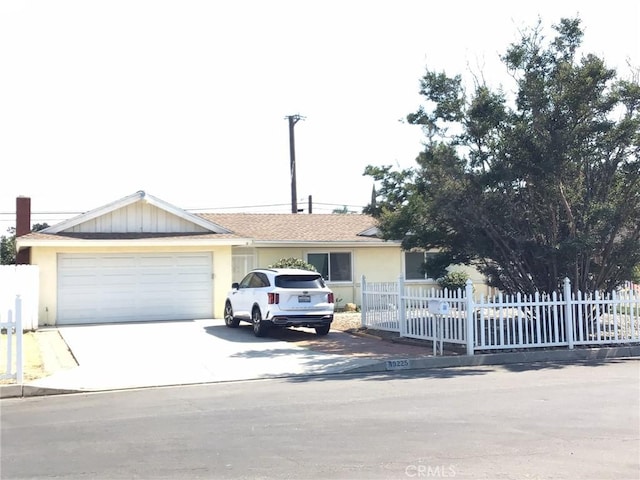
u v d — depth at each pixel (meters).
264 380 12.61
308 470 6.53
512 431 7.98
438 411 9.23
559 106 16.03
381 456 6.97
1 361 14.66
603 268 17.02
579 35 16.77
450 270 29.98
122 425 8.79
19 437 8.20
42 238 21.36
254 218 31.19
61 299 21.89
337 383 11.99
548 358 15.18
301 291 18.00
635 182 16.67
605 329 16.22
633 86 16.31
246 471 6.54
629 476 6.22
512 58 16.72
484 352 15.27
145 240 22.28
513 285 18.12
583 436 7.70
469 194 16.72
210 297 23.55
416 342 17.05
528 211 17.14
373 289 19.58
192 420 8.98
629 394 10.38
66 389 11.65
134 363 14.20
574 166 16.52
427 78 17.69
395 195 19.64
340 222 31.31
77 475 6.53
